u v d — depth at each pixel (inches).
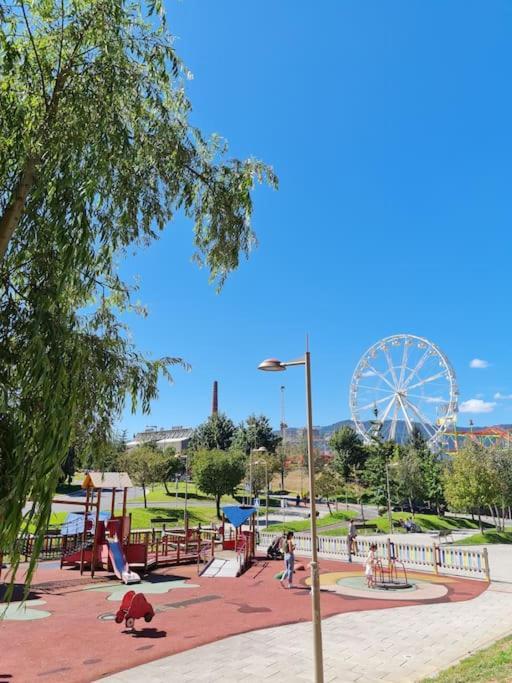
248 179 293.3
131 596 461.7
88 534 815.1
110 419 287.0
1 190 214.8
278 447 3129.9
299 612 524.7
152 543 967.6
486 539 1405.0
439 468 2055.9
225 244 294.7
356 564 871.7
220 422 3048.7
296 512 2158.0
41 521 180.4
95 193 219.0
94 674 341.7
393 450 2411.4
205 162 295.0
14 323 200.7
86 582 667.4
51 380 185.2
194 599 582.6
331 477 2290.8
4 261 210.2
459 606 559.8
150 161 276.4
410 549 855.7
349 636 435.8
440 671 347.6
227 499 2432.3
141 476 1804.9
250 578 725.9
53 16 234.1
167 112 267.9
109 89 225.5
